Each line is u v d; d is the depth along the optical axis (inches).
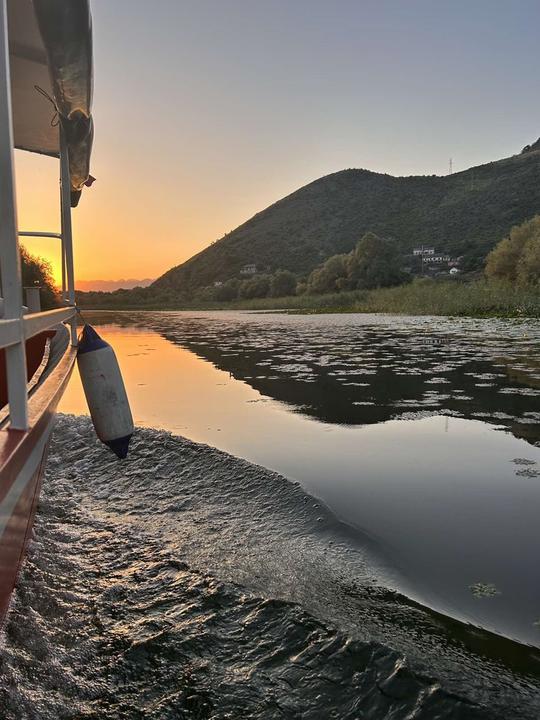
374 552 90.7
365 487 120.5
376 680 59.7
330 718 55.4
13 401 72.2
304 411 196.4
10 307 66.6
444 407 196.9
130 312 1841.8
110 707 57.9
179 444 155.1
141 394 237.1
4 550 59.7
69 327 208.5
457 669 60.9
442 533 97.5
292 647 66.3
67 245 196.4
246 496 120.0
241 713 56.6
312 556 90.7
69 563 90.0
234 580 83.2
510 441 154.0
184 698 59.0
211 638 68.9
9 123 63.9
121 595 79.8
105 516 113.9
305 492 116.9
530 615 72.1
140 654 66.2
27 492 74.7
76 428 181.9
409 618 71.6
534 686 58.4
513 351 365.1
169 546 97.5
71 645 68.0
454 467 132.8
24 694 59.6
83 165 201.5
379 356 351.6
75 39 106.7
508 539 94.8
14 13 115.1
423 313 928.9
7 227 65.4
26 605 76.0
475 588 79.3
